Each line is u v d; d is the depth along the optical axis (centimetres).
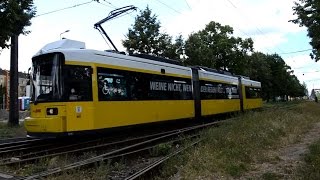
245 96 3147
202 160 929
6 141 1648
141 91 1617
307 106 4253
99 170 866
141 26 3116
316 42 2381
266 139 1265
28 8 1984
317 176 743
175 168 891
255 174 830
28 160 1030
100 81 1369
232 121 1767
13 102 2400
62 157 1073
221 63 5075
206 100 2312
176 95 1930
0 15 1792
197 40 3897
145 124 1625
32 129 1266
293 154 1066
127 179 801
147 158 1138
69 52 1283
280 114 2255
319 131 1688
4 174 862
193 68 2206
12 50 2423
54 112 1241
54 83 1255
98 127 1335
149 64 1714
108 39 1775
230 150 1041
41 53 1315
